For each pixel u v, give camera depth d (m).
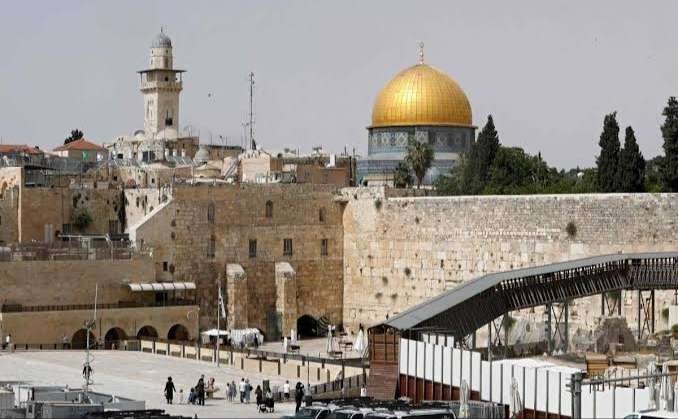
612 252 187.88
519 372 125.69
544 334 189.88
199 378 161.50
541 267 167.25
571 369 125.50
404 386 139.12
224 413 134.75
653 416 105.56
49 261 199.50
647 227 185.50
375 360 142.25
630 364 143.12
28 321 194.50
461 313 150.12
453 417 111.12
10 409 114.06
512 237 198.00
